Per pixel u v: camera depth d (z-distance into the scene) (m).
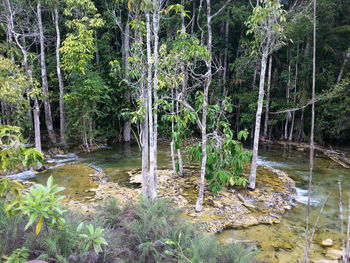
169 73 5.74
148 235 2.91
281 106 14.42
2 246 1.94
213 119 7.31
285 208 6.05
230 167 8.12
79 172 8.77
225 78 15.52
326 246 4.45
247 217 5.52
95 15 10.74
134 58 5.70
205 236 3.15
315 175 8.78
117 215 3.37
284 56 14.55
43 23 14.02
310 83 13.47
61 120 12.25
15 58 11.81
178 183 7.58
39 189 1.91
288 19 11.45
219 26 16.23
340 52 13.11
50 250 2.01
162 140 14.80
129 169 9.28
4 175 7.95
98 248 2.07
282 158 11.30
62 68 12.60
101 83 11.77
